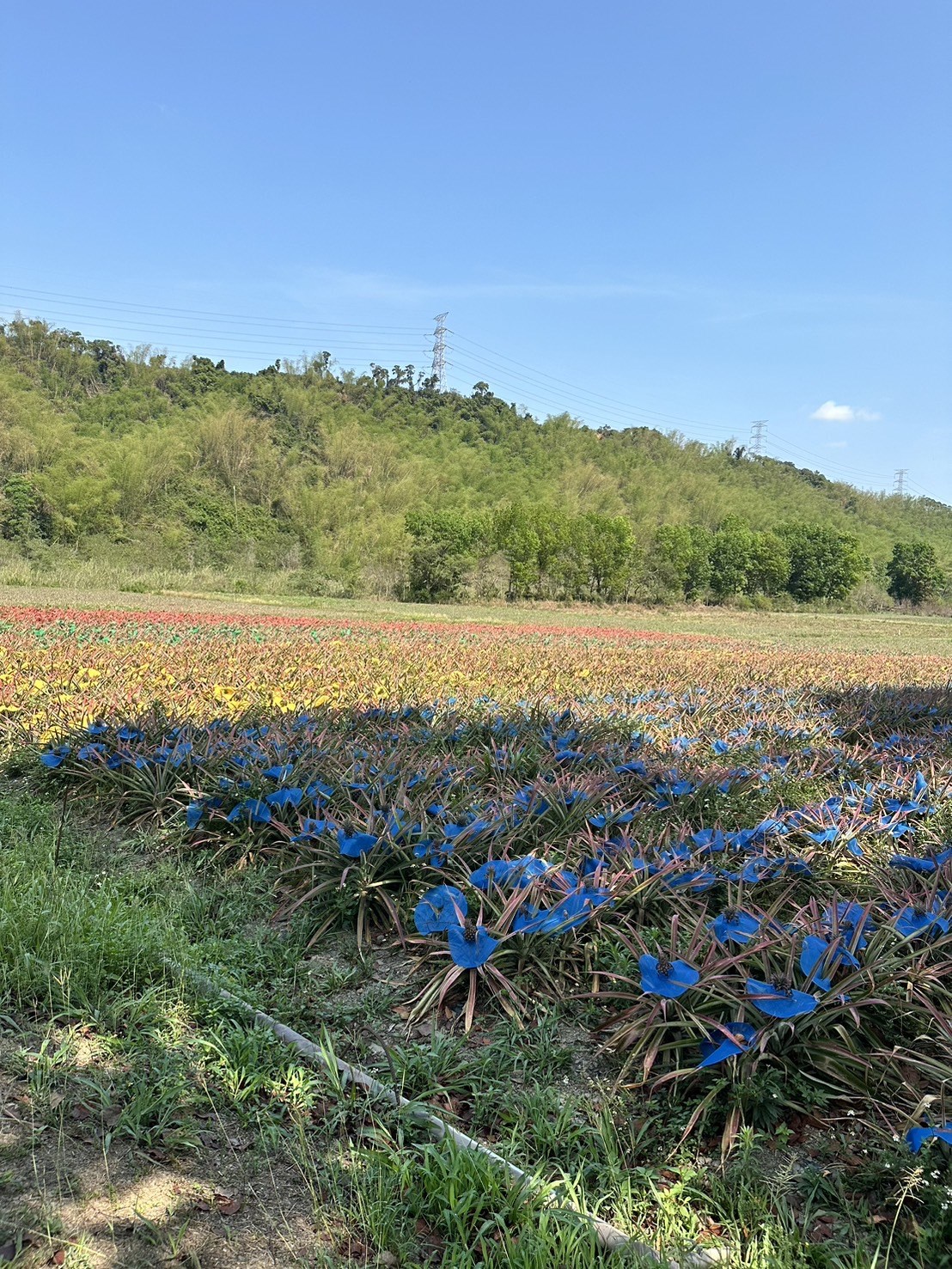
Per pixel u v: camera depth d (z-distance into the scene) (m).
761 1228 2.18
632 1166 2.46
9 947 3.31
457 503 80.62
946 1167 2.36
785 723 9.13
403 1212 2.21
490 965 3.37
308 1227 2.18
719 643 25.00
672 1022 2.90
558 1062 2.97
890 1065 2.79
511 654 15.28
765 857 4.43
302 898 4.04
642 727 8.41
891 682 14.55
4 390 67.25
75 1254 2.01
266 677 10.41
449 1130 2.38
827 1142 2.56
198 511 54.31
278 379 108.69
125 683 9.12
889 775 6.70
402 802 4.61
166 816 5.25
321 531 56.97
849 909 3.45
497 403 130.75
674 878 3.97
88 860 4.59
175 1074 2.70
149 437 69.00
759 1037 2.74
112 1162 2.36
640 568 54.16
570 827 4.79
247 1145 2.48
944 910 3.57
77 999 3.13
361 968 3.57
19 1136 2.43
